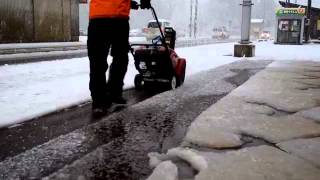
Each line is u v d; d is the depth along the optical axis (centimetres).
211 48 2420
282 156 317
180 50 2038
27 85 703
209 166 293
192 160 307
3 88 663
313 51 2008
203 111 487
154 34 3219
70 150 338
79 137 376
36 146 349
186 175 281
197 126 409
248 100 555
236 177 273
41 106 509
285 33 3175
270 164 298
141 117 459
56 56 1609
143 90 688
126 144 354
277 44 3134
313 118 450
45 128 411
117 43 535
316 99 567
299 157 315
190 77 855
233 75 897
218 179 270
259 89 659
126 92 661
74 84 721
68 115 473
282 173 281
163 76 688
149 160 313
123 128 409
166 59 673
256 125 414
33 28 2383
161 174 279
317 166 296
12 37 2211
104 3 518
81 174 285
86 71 982
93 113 484
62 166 301
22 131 398
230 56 1617
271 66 1102
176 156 321
